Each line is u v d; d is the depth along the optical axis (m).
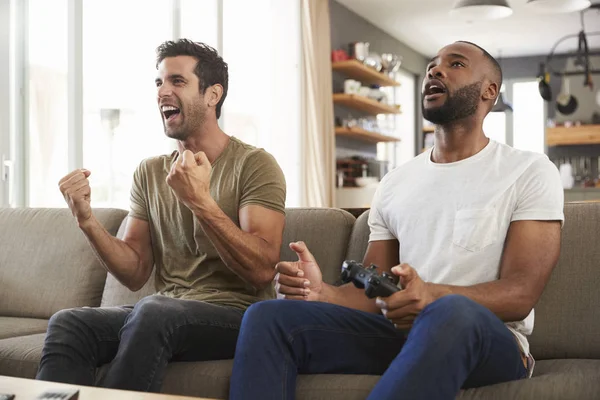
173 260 1.97
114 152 4.52
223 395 1.58
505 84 10.45
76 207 1.87
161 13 4.96
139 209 2.04
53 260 2.44
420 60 10.10
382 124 8.75
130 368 1.56
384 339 1.60
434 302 1.36
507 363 1.42
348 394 1.46
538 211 1.61
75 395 1.17
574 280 1.76
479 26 8.70
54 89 4.20
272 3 6.42
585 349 1.72
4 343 1.91
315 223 2.10
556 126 9.95
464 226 1.66
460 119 1.73
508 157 1.70
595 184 9.65
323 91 6.63
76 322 1.67
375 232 1.84
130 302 2.24
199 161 1.73
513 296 1.54
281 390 1.45
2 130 3.86
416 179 1.78
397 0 7.63
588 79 7.79
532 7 5.95
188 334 1.66
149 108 4.79
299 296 1.64
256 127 6.21
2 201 3.85
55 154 4.20
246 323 1.49
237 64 5.94
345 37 7.81
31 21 4.06
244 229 1.88
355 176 7.36
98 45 4.42
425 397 1.27
